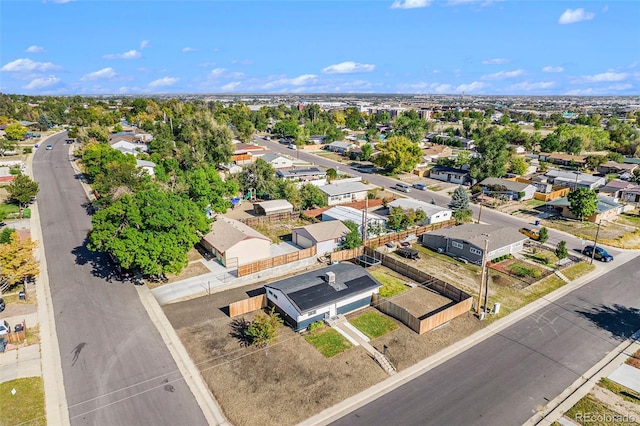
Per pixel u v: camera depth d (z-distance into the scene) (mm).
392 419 25031
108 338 32531
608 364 30797
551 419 25297
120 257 37250
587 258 50781
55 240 52094
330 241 50844
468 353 31750
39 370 28625
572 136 128750
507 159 92438
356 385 27891
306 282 37438
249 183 74312
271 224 61250
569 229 62000
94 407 25484
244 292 40688
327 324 35031
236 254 46219
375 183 91188
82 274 43219
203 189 58594
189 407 25625
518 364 30531
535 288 42688
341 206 65500
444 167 100750
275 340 32781
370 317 36656
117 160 77375
